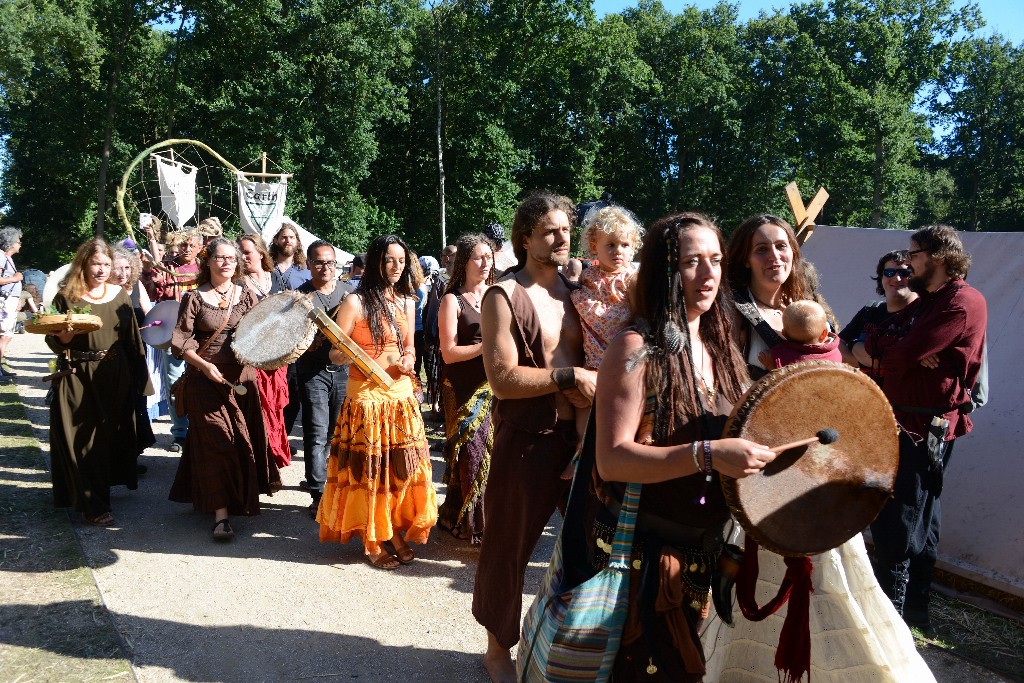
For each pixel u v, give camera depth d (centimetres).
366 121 3619
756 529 207
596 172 4594
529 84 4225
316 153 3494
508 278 322
